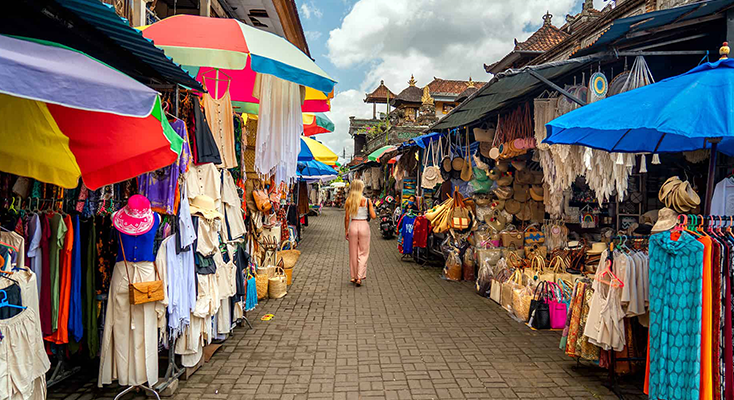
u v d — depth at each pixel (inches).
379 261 408.5
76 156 116.9
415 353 172.6
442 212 323.9
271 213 271.3
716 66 112.9
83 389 134.5
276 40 149.5
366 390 139.9
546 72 184.1
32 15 92.6
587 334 139.7
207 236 148.6
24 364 94.7
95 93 76.2
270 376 149.7
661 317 117.0
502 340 188.4
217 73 192.1
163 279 127.4
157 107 101.2
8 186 119.3
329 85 147.3
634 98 113.7
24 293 99.1
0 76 65.7
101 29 100.0
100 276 129.1
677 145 168.1
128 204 122.1
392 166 730.2
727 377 108.8
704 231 115.4
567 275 223.9
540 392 139.6
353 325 208.5
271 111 182.5
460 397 135.9
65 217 121.3
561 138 169.8
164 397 132.7
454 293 276.8
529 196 299.6
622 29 154.6
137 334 125.9
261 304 246.4
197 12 272.5
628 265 133.0
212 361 162.6
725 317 108.6
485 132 304.0
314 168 501.7
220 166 165.5
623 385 145.1
